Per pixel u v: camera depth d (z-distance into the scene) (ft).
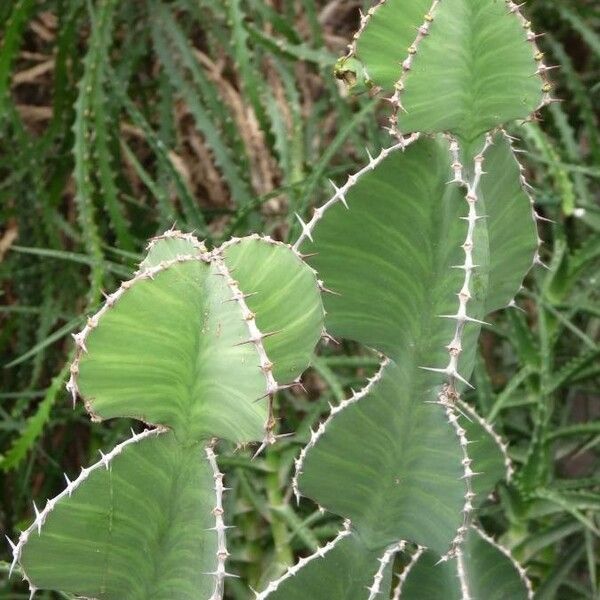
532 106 1.09
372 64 1.12
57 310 2.45
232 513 2.07
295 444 2.04
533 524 2.21
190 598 1.04
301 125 2.57
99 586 1.04
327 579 1.17
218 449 2.08
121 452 0.98
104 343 0.93
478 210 1.08
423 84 1.06
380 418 1.14
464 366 1.16
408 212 1.09
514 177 1.18
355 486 1.17
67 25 2.53
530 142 2.51
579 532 2.18
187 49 2.60
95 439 2.41
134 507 1.01
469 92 1.08
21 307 2.46
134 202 2.58
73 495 0.98
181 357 0.95
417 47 1.04
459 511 1.14
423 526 1.18
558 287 2.26
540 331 2.11
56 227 2.56
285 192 2.35
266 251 0.93
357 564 1.19
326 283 1.11
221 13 2.59
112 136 2.57
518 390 2.29
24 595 2.17
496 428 2.13
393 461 1.16
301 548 2.16
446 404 1.09
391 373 1.14
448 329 1.12
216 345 0.93
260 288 0.94
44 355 2.47
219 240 2.28
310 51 2.53
